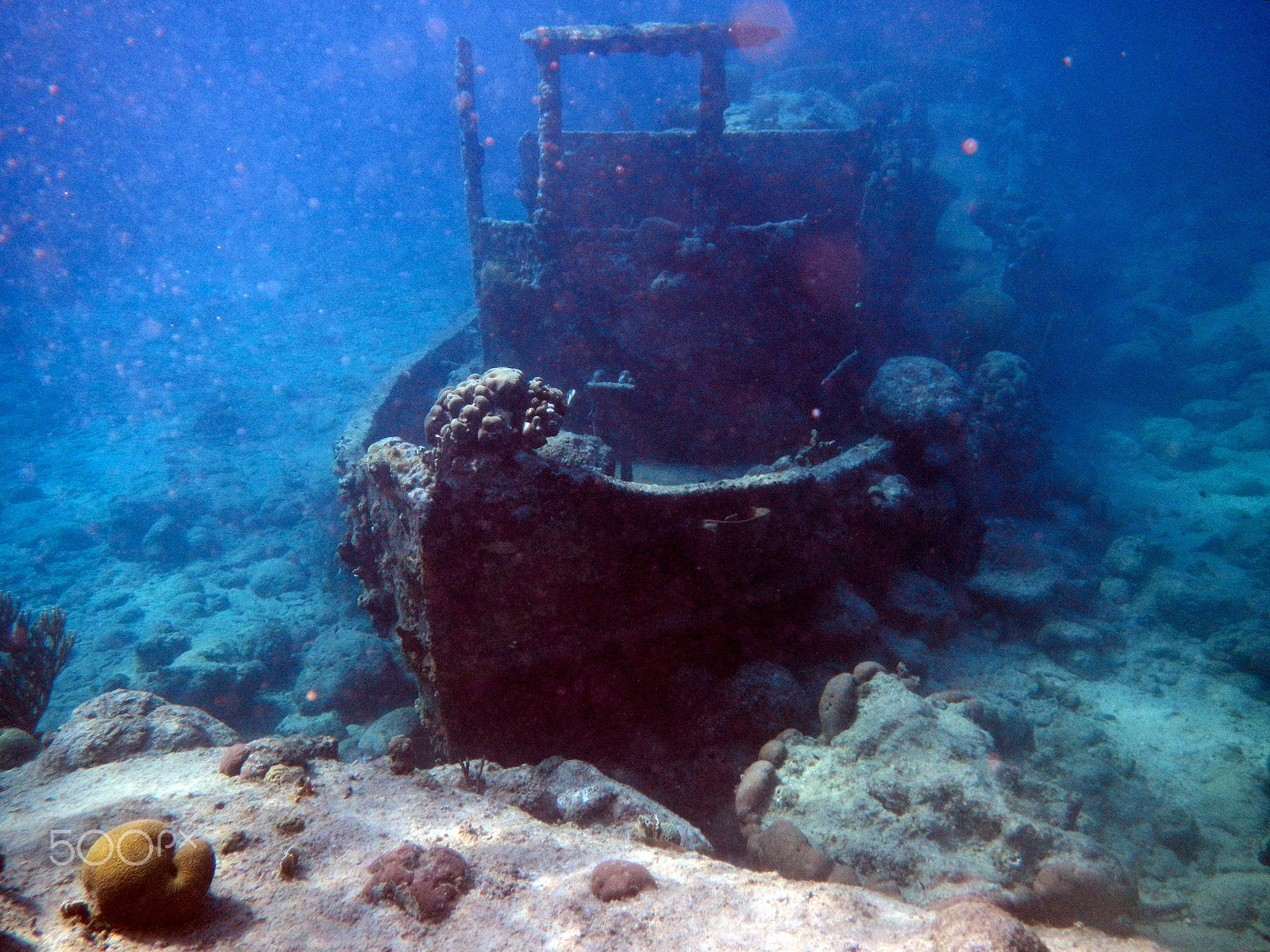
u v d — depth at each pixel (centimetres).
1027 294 2141
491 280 1360
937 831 655
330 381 2764
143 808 500
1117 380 2164
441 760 802
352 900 410
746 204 1512
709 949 362
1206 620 1155
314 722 1072
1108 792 841
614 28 1262
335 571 1563
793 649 933
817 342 1343
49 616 954
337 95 8781
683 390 1328
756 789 721
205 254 5188
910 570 1134
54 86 7881
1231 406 1908
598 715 809
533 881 432
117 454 2341
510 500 689
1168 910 708
